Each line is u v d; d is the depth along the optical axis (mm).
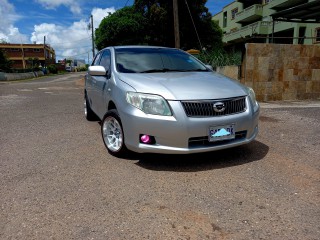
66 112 7590
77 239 2139
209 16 21516
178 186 2979
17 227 2291
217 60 11609
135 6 21766
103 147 4293
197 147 3246
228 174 3262
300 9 10414
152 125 3195
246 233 2201
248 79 8625
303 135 4875
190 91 3295
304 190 2875
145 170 3389
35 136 5031
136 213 2484
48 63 72125
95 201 2688
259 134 4973
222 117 3270
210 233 2205
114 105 4000
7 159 3836
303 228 2256
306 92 9180
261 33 22438
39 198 2750
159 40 21438
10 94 13023
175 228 2270
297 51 8789
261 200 2684
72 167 3518
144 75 3895
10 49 69562
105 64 4898
